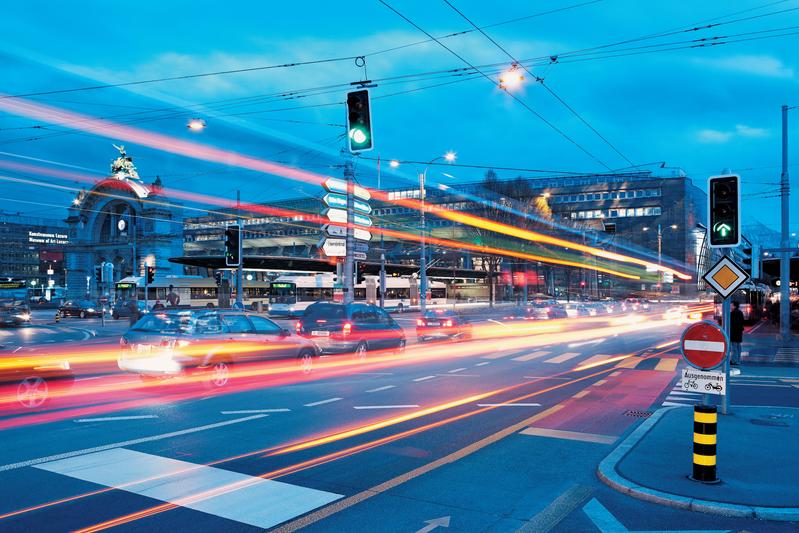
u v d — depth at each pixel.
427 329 25.69
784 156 24.66
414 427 9.05
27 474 6.53
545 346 24.19
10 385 9.99
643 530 5.16
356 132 12.82
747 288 39.56
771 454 7.27
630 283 110.69
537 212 71.69
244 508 5.57
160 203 87.25
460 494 6.05
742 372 16.67
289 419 9.53
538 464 7.15
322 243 24.34
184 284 59.03
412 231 111.81
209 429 8.77
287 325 38.41
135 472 6.63
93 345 24.17
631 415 10.12
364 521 5.30
